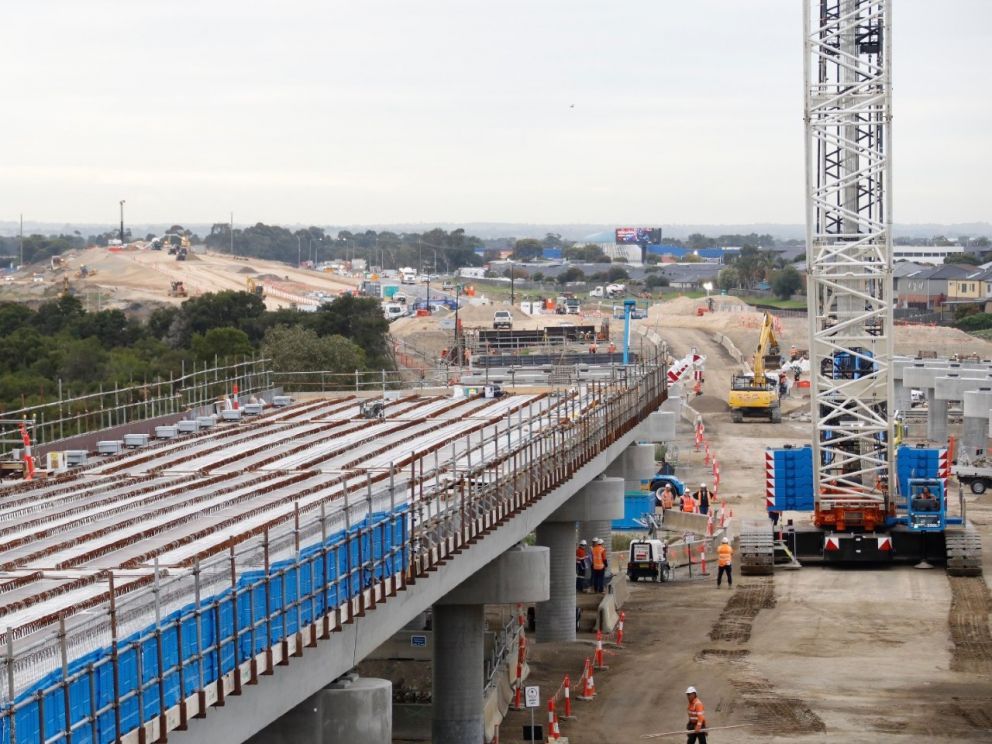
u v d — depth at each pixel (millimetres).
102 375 131250
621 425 74688
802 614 70312
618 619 70375
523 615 71750
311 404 88188
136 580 34750
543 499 57094
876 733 52656
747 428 144625
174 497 50906
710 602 73562
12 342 139750
